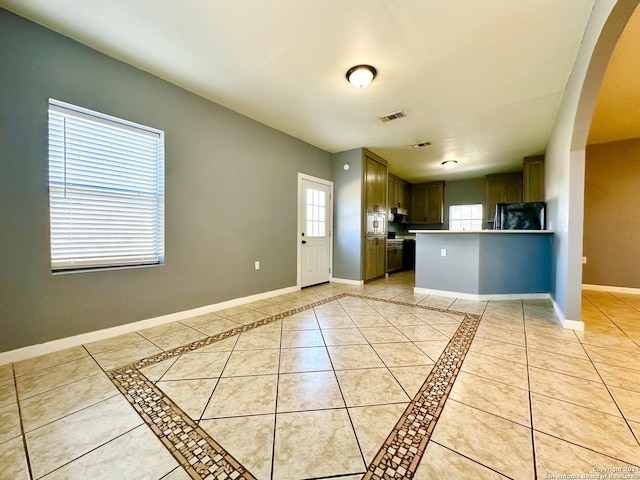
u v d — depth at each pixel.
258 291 3.65
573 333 2.42
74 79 2.12
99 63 2.24
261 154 3.66
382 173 5.37
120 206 2.45
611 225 4.10
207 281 3.05
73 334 2.15
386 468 1.05
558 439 1.19
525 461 1.08
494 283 3.65
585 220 4.25
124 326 2.42
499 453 1.12
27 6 1.81
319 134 4.07
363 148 4.71
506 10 1.79
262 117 3.49
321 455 1.12
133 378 1.70
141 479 1.01
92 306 2.24
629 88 2.66
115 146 2.40
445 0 1.71
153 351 2.07
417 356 1.98
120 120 2.37
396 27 1.95
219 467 1.06
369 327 2.59
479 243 3.60
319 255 4.75
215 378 1.70
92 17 1.88
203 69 2.48
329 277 5.00
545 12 1.80
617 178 4.06
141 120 2.49
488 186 6.62
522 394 1.52
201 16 1.86
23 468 1.06
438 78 2.58
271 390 1.57
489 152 4.92
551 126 3.71
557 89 2.76
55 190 2.10
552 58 2.27
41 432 1.24
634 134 3.84
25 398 1.49
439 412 1.37
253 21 1.90
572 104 2.42
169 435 1.23
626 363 1.86
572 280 2.52
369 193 4.96
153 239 2.68
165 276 2.69
